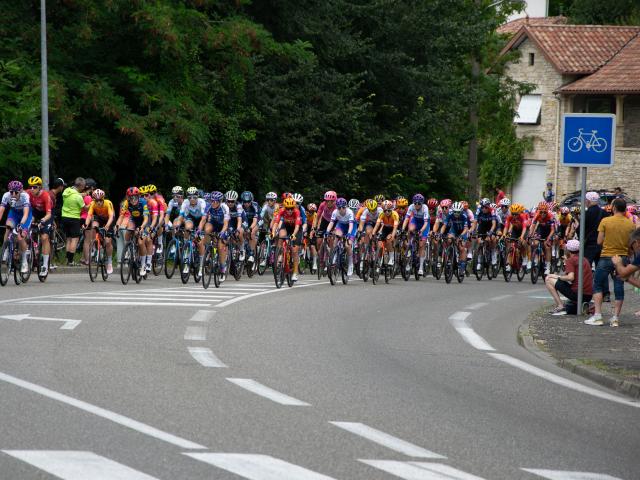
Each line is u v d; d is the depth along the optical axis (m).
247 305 34.38
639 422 17.33
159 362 21.50
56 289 38.97
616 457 14.71
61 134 61.16
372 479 13.01
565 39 115.62
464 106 94.50
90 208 44.03
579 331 29.30
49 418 15.74
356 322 30.77
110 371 20.12
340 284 46.53
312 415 16.78
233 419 16.25
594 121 32.19
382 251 48.69
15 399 17.03
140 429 15.27
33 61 61.53
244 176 79.88
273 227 44.06
